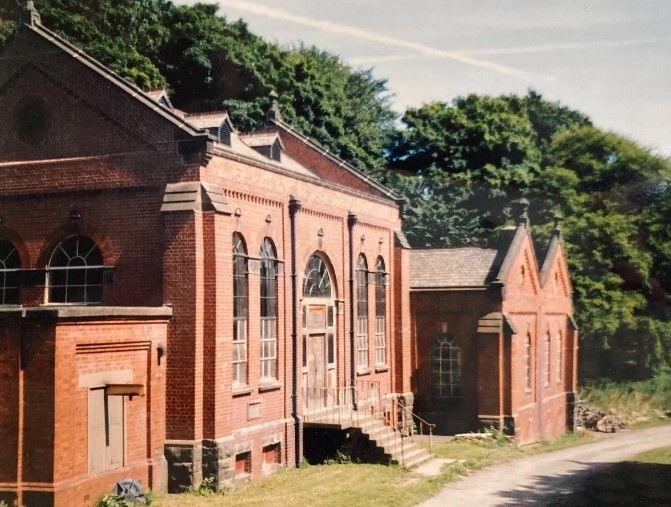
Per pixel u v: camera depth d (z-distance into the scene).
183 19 46.12
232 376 21.95
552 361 40.34
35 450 16.92
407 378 33.53
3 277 22.62
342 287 28.78
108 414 18.52
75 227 21.72
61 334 17.09
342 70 62.88
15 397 17.00
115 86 21.55
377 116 64.19
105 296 21.25
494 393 33.53
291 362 25.02
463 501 21.31
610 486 24.28
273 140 28.52
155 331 19.95
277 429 23.88
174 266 20.38
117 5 41.59
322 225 27.38
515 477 25.47
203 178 20.72
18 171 22.36
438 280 35.75
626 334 54.12
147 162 21.00
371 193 33.09
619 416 45.88
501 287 34.06
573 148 59.84
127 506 17.77
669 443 37.34
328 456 25.70
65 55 22.17
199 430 20.30
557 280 41.72
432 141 58.19
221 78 47.41
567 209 55.78
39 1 36.81
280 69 50.53
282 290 24.55
